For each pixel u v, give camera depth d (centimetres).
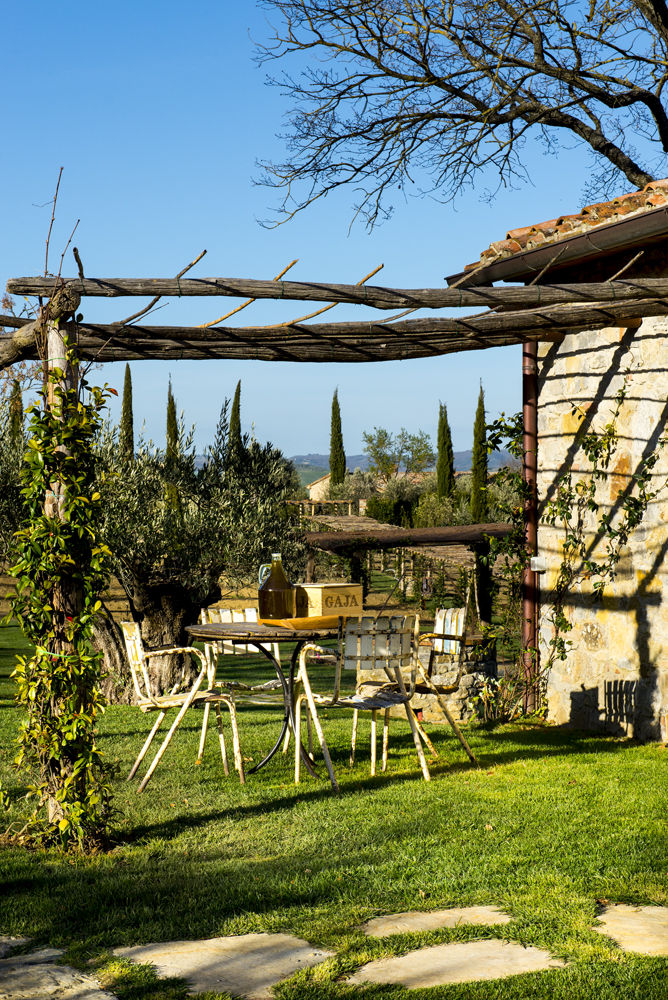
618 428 824
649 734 778
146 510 1215
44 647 473
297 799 579
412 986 309
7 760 676
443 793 581
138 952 344
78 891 406
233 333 559
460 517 3650
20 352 545
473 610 1009
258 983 314
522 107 1461
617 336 827
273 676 1426
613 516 830
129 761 701
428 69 1410
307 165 1491
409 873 430
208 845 481
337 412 4603
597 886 408
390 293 566
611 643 827
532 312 623
